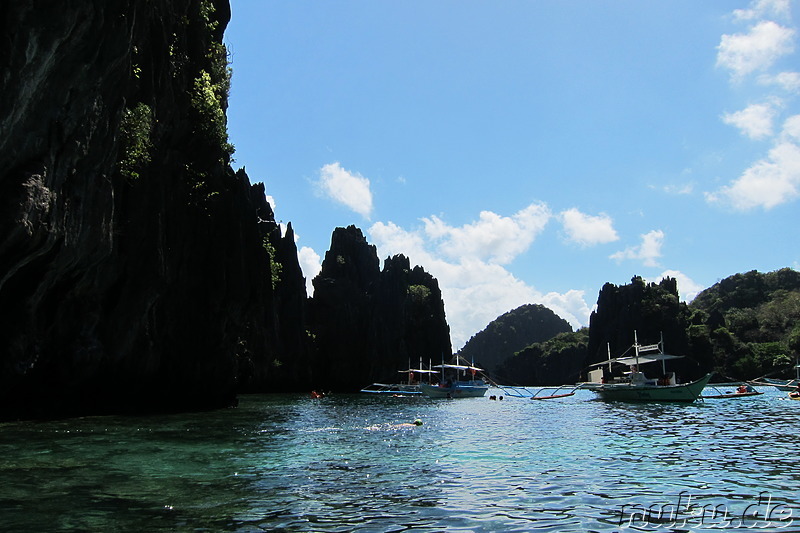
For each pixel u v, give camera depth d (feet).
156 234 120.16
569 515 37.76
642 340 529.86
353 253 484.74
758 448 71.82
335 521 35.68
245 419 110.73
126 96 101.81
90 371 106.11
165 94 125.80
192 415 118.52
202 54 151.84
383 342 444.14
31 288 86.07
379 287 477.36
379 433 89.25
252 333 183.32
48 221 77.10
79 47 75.46
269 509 38.29
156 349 126.93
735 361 513.04
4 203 68.13
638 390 203.31
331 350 415.44
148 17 115.75
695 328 528.22
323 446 71.36
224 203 151.33
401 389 355.56
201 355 142.00
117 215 111.86
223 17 173.88
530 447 72.28
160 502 39.60
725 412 145.89
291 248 383.24
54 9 66.54
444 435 87.56
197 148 148.25
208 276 144.56
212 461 57.52
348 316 429.79
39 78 69.00
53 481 45.73
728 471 54.49
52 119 75.41
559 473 53.11
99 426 88.53
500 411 159.33
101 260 100.78
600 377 245.86
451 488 45.91
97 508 37.55
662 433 91.40
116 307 112.98
